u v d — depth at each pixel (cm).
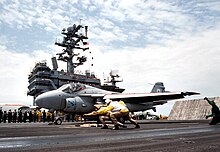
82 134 882
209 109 4209
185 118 4506
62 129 1219
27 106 4488
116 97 2198
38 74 5344
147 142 609
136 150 472
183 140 650
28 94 6328
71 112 2191
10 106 4503
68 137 759
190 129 1122
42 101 2105
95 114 1336
